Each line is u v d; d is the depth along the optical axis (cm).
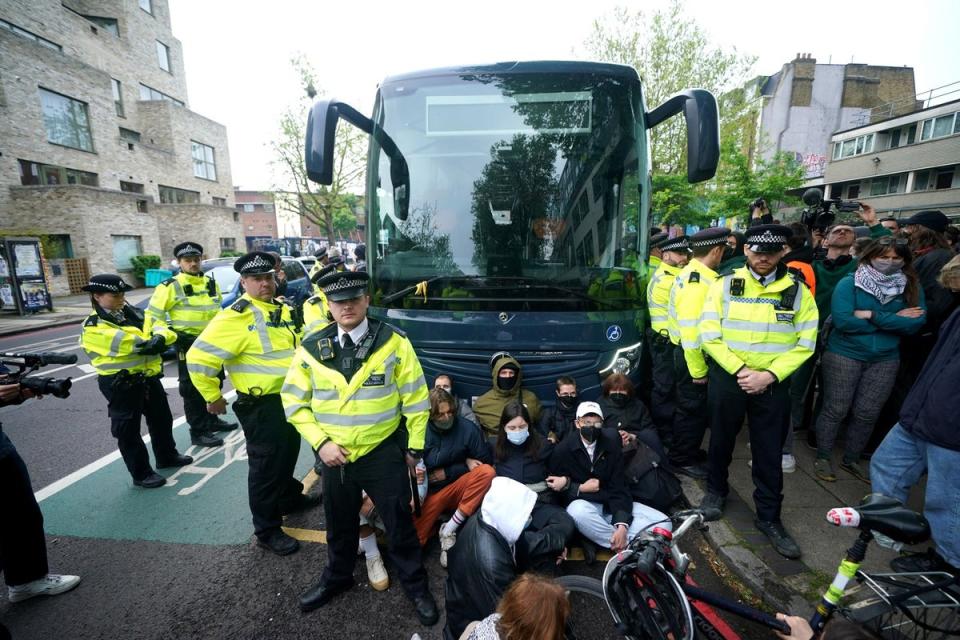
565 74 373
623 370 358
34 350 962
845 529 309
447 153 374
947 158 2448
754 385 284
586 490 315
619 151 372
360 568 308
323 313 412
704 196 1992
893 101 3481
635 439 337
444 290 353
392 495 257
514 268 359
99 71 2009
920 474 270
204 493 397
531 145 370
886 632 177
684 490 370
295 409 256
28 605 277
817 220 530
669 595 196
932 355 254
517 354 350
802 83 3447
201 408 484
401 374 257
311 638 253
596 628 233
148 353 392
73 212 1750
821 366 372
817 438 376
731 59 1672
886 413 404
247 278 313
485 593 232
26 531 274
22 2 1820
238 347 304
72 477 425
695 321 340
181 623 263
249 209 5522
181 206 2402
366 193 390
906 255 326
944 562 245
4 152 1642
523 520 255
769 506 300
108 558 316
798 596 258
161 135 2481
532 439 330
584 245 362
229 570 305
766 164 2164
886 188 2831
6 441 269
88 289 377
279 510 325
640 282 368
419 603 264
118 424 387
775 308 290
